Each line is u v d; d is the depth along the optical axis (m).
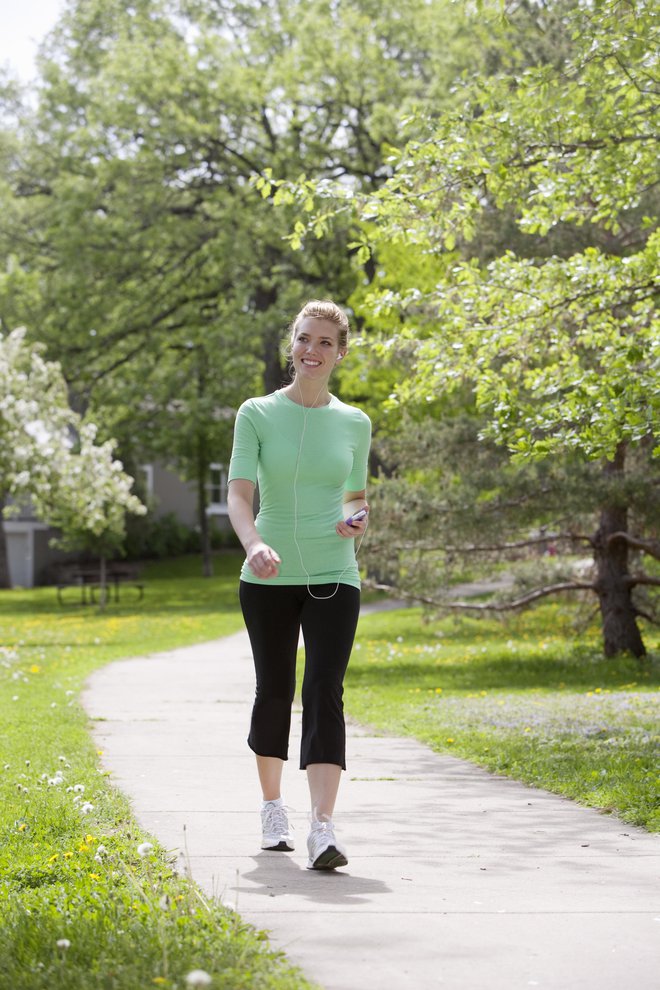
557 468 17.05
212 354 37.25
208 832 5.84
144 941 3.71
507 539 17.88
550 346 11.00
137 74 37.25
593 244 16.38
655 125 9.95
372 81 36.09
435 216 10.68
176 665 18.34
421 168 10.53
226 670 17.42
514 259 11.61
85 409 46.06
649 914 4.34
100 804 6.34
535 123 10.14
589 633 21.92
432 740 9.98
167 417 42.00
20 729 9.76
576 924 4.20
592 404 9.63
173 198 39.31
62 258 38.03
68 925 3.91
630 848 5.58
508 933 4.08
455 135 10.45
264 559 4.98
